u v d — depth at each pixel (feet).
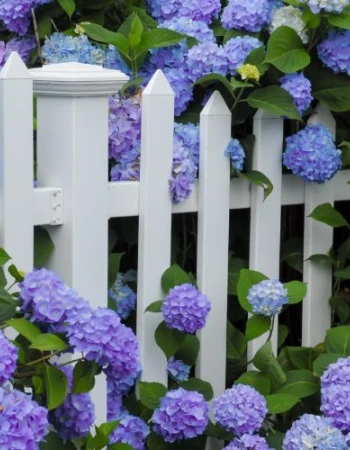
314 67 9.41
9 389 5.98
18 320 6.31
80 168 7.73
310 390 8.64
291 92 9.04
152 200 8.33
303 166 9.09
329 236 9.66
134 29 9.04
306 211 9.55
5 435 5.71
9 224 7.46
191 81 9.13
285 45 9.04
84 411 6.70
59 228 7.82
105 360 6.42
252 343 9.15
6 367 5.87
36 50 9.78
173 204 8.55
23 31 9.67
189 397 7.96
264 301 8.33
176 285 8.43
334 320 10.01
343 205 10.45
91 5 9.73
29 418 5.85
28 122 7.46
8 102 7.36
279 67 8.94
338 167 9.19
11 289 7.53
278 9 9.34
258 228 9.16
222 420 7.99
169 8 9.80
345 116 9.89
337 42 9.18
